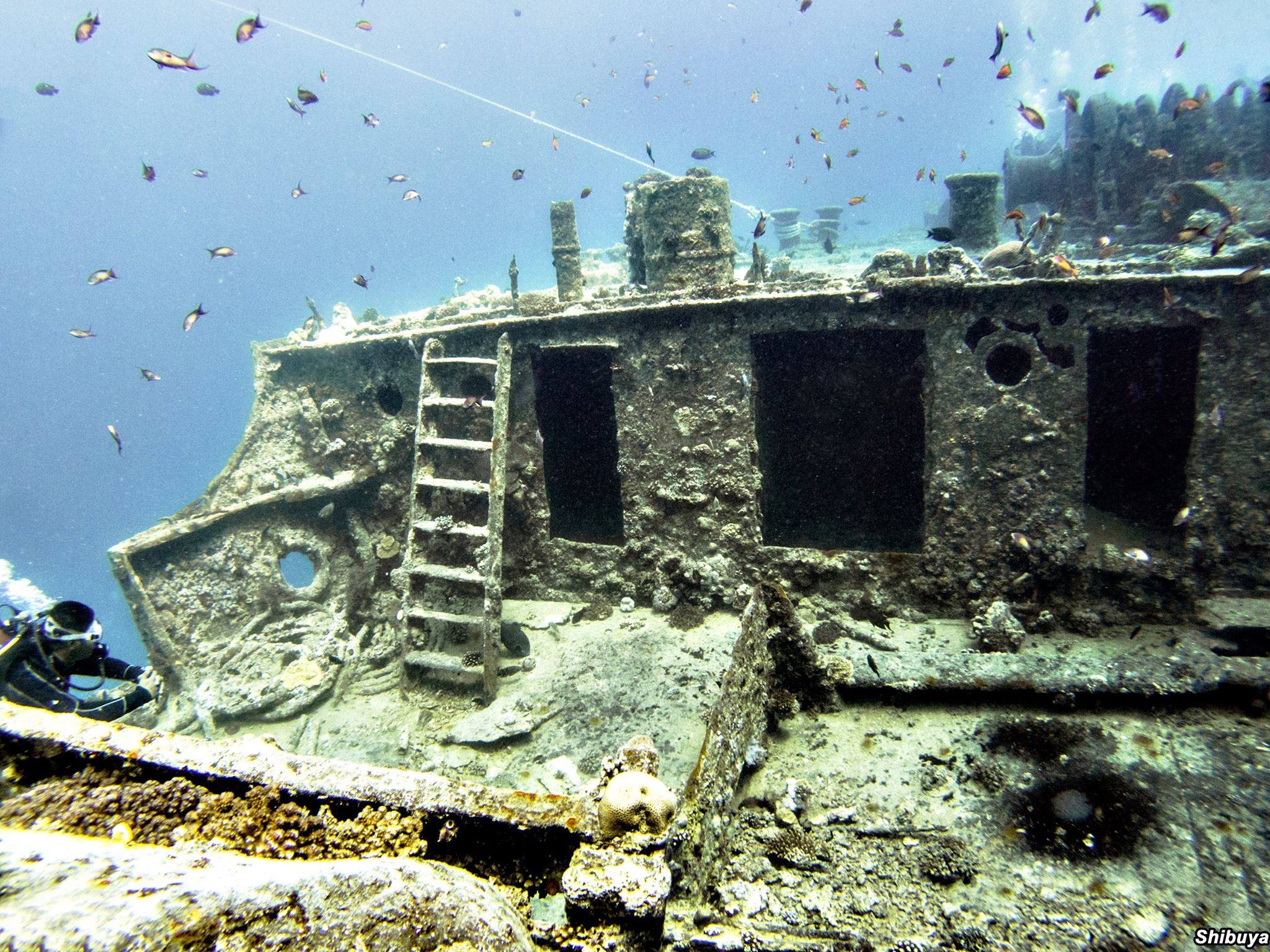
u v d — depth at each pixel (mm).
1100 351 6926
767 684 4664
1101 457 7598
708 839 3230
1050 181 10711
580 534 9211
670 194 6316
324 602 7199
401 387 7129
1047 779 4004
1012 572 5320
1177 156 8586
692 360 5875
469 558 6762
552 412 9086
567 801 2076
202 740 2039
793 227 14453
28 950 890
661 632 5891
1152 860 3424
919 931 3115
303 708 5793
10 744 1949
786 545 8180
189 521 6742
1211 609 5133
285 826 1839
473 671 5492
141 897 1012
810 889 3375
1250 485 5102
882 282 5242
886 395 8406
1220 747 4090
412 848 1852
